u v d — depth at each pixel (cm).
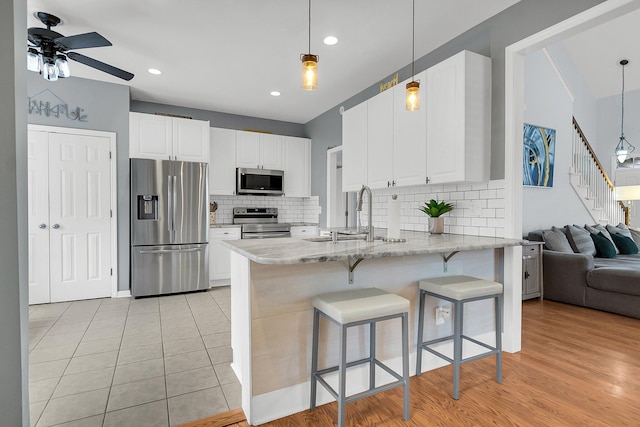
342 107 464
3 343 127
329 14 259
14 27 126
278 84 402
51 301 375
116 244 403
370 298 174
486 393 192
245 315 174
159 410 178
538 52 455
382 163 326
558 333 286
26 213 139
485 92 255
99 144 395
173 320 319
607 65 595
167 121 431
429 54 322
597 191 543
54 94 373
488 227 262
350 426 165
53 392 194
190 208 424
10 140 126
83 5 247
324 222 516
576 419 167
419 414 173
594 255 427
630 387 197
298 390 179
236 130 502
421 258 220
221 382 206
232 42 302
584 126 641
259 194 517
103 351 249
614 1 190
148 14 259
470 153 247
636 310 320
